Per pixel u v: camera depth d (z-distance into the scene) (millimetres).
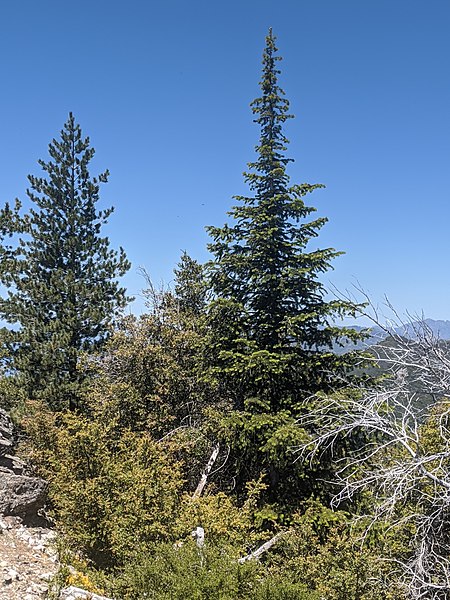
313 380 13195
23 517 9328
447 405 10039
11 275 21188
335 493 12211
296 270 12859
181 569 6465
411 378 9805
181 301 19594
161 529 8250
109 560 8445
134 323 16922
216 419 13047
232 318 13500
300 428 11328
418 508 9781
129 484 8906
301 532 9914
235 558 7535
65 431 9969
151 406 15266
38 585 6602
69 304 20984
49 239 21766
